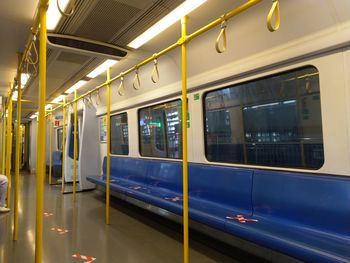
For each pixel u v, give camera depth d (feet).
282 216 7.89
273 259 7.21
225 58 9.96
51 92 19.92
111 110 19.38
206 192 10.75
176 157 13.75
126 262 8.58
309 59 7.61
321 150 7.64
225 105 10.77
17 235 11.27
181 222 10.57
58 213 14.56
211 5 8.13
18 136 11.43
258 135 9.53
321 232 6.82
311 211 7.16
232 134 10.52
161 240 10.46
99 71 14.42
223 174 10.17
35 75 14.65
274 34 8.09
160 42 10.87
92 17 8.43
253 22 8.45
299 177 7.68
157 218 13.51
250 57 9.07
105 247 9.82
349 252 5.62
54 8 7.92
